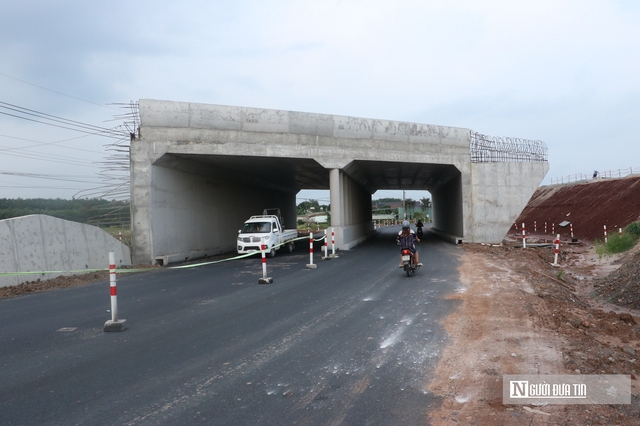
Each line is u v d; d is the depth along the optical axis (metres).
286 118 23.30
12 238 14.55
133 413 4.62
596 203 40.53
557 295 11.25
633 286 11.82
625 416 4.41
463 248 24.98
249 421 4.39
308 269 17.22
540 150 28.47
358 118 25.16
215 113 21.97
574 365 5.80
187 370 5.93
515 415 4.43
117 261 19.72
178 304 10.70
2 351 7.01
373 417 4.45
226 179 30.11
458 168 27.80
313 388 5.24
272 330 7.95
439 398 4.89
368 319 8.62
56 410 4.71
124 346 7.15
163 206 22.17
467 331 7.55
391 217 96.25
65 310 10.45
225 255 26.88
